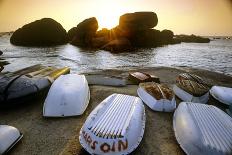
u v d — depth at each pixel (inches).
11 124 148.5
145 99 189.0
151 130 143.7
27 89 177.0
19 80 183.6
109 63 634.2
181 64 645.3
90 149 106.7
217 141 110.2
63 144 124.5
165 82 292.5
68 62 633.0
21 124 148.5
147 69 397.7
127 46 1054.4
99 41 1226.6
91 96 205.0
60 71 264.7
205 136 113.2
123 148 106.1
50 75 239.1
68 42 1565.0
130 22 1339.8
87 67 552.7
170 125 151.7
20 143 125.0
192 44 1779.0
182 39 2160.4
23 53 859.4
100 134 107.7
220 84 299.3
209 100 209.9
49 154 115.3
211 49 1245.1
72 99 163.8
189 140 115.1
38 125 146.9
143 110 150.7
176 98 207.0
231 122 133.7
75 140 128.3
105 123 117.6
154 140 131.4
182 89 204.8
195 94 188.5
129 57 799.7
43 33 1416.1
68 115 157.2
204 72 382.0
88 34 1290.6
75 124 148.6
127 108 139.9
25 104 183.6
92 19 1304.1
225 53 1001.5
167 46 1464.1
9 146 114.9
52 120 154.3
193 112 142.0
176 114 150.0
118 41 1067.9
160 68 409.1
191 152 110.9
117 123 118.3
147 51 1065.5
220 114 144.3
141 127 128.6
